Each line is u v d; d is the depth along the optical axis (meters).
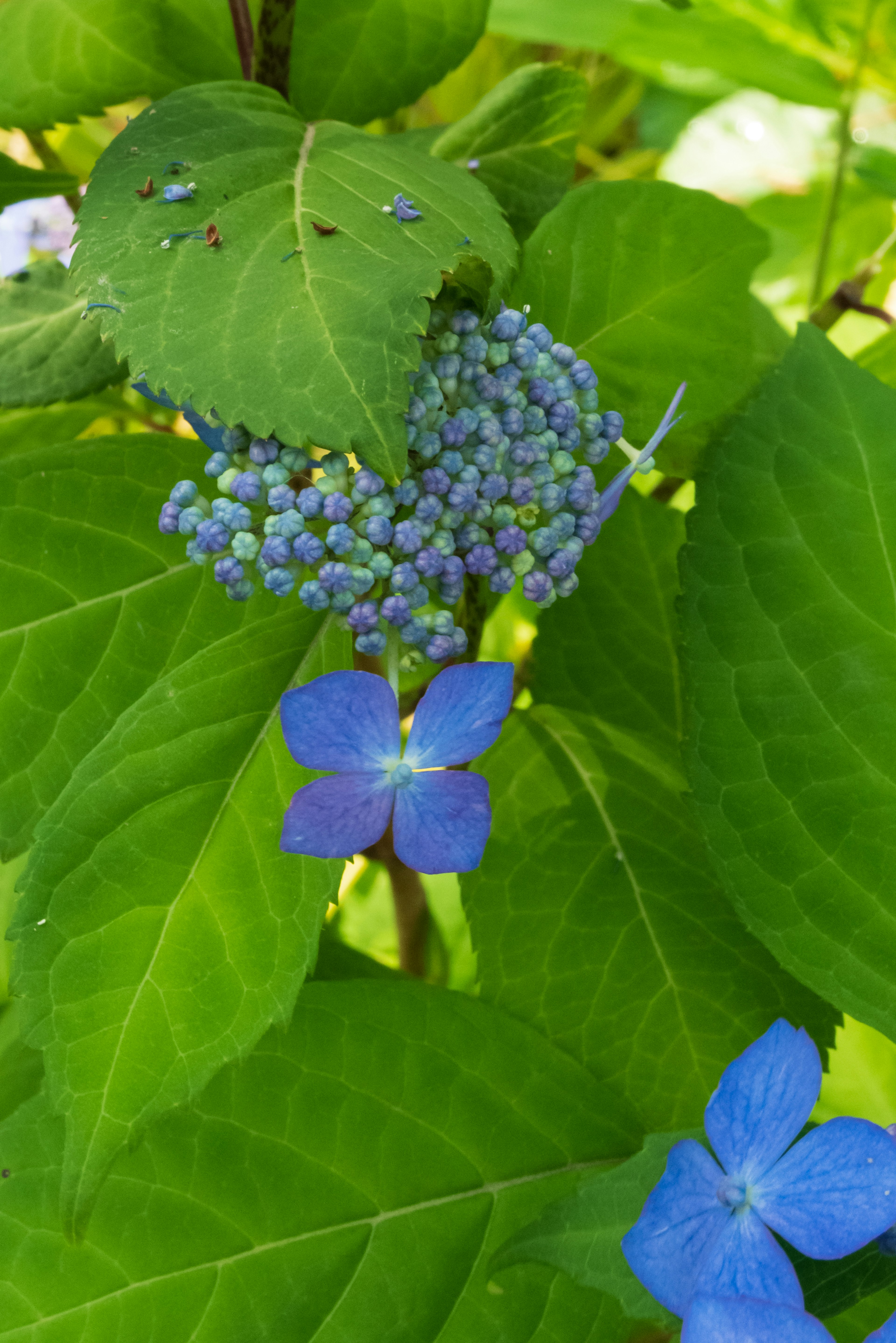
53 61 0.46
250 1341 0.40
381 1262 0.41
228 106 0.40
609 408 0.44
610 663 0.50
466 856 0.35
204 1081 0.37
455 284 0.38
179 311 0.37
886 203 0.82
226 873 0.38
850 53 0.62
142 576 0.43
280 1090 0.42
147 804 0.38
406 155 0.40
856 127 0.76
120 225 0.38
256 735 0.39
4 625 0.42
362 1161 0.41
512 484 0.37
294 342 0.36
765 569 0.42
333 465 0.36
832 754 0.41
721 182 0.89
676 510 0.52
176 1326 0.40
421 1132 0.42
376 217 0.38
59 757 0.42
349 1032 0.42
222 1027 0.37
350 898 0.69
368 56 0.46
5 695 0.42
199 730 0.39
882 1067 0.57
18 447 0.52
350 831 0.36
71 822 0.38
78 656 0.42
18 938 0.37
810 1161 0.34
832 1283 0.35
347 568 0.36
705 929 0.44
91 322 0.42
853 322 0.78
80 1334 0.40
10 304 0.48
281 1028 0.37
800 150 0.89
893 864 0.40
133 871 0.38
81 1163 0.36
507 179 0.48
